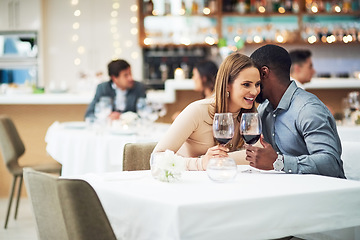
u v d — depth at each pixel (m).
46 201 1.89
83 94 6.48
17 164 5.09
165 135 2.62
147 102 4.98
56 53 9.31
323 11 8.97
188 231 1.68
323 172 2.38
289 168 2.35
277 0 8.96
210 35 9.00
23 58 9.16
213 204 1.71
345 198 1.95
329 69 9.39
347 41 9.02
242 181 2.12
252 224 1.78
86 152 4.35
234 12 8.95
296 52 5.21
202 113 2.65
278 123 2.70
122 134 4.40
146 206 1.80
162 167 2.12
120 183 2.10
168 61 9.03
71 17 9.30
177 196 1.82
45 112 6.40
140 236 1.85
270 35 8.97
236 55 2.59
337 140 2.58
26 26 9.15
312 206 1.89
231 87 2.57
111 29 9.32
